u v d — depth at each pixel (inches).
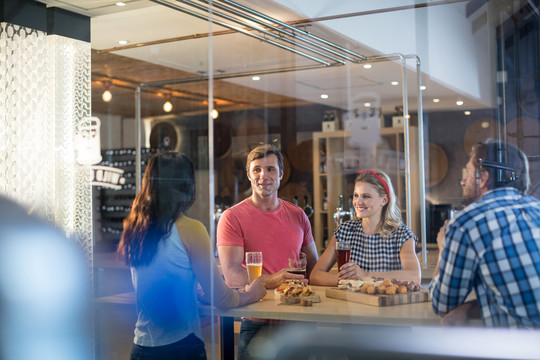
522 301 56.6
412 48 135.0
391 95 200.2
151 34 120.8
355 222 96.4
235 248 93.8
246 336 81.3
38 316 89.4
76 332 89.0
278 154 98.2
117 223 99.1
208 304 71.9
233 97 231.1
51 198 97.7
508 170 63.6
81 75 105.5
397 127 202.1
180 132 121.3
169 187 71.9
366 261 93.0
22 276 91.7
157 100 121.8
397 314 65.0
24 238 94.2
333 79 193.6
